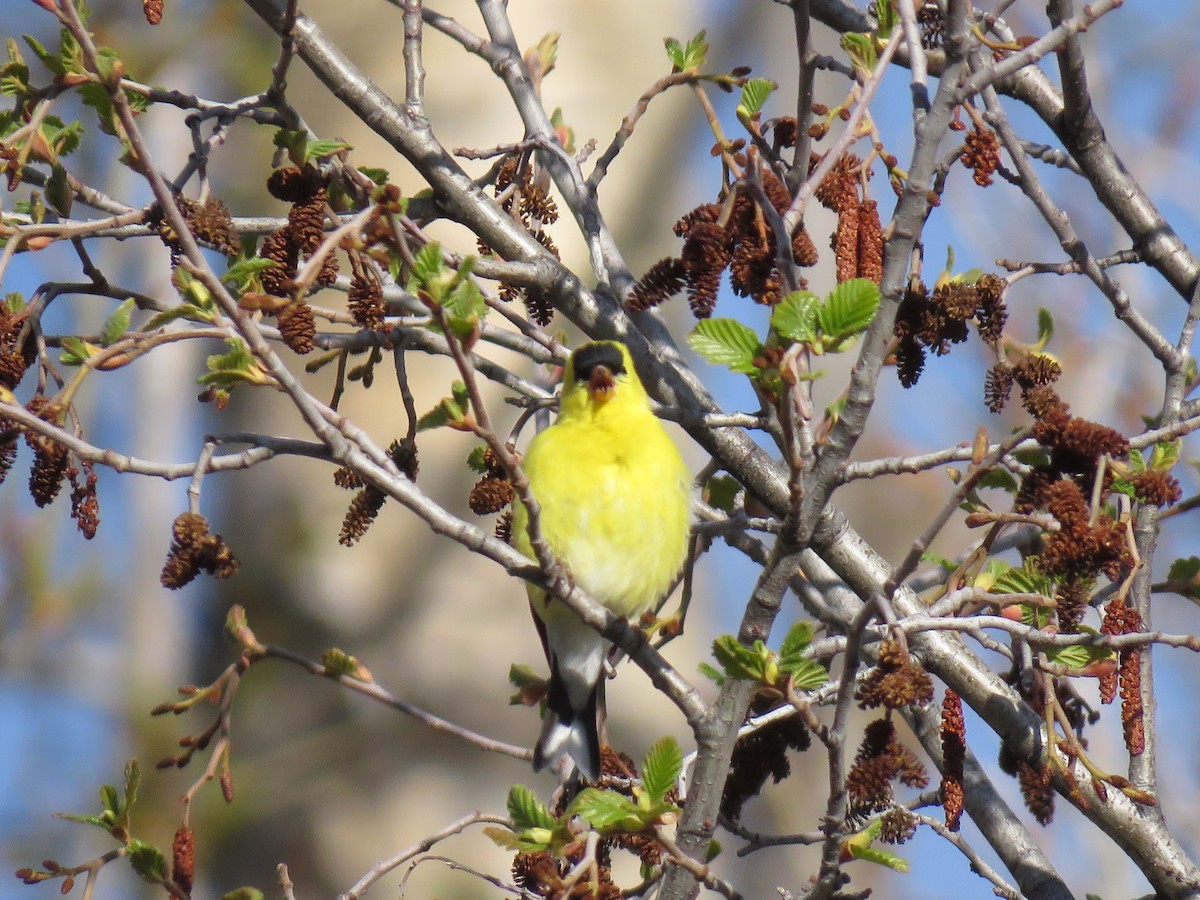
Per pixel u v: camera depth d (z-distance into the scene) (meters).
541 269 9.66
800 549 6.43
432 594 15.70
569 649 9.38
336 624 15.56
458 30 10.62
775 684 6.16
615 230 17.45
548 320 10.27
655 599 9.71
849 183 7.45
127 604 16.72
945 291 7.84
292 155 7.40
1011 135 9.05
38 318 7.62
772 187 7.45
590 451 9.52
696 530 8.84
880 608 6.29
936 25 9.22
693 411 8.95
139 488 17.00
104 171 17.41
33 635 16.83
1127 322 9.05
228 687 7.43
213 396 7.43
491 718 15.38
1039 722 8.45
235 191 16.66
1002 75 6.49
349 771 15.10
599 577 9.48
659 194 17.70
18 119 8.05
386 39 16.41
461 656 15.53
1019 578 7.33
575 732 9.13
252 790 15.08
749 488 9.46
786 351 6.07
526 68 10.69
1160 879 8.10
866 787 6.48
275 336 7.75
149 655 16.44
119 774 15.88
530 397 9.54
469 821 7.80
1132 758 8.35
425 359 15.74
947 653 8.73
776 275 7.21
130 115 5.91
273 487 15.90
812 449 6.73
